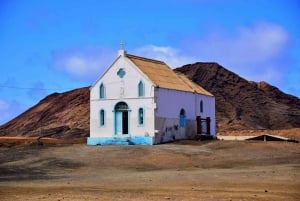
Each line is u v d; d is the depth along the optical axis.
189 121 62.97
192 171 38.59
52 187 30.62
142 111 57.47
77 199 24.91
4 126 118.69
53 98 125.62
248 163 42.94
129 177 35.34
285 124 124.00
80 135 95.25
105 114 59.56
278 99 141.00
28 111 123.38
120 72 58.84
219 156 47.66
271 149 51.16
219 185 29.92
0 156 48.34
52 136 99.00
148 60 63.94
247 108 125.94
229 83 132.38
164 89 58.47
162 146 53.56
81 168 41.91
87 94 118.06
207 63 136.00
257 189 28.06
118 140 57.84
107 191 27.91
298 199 24.47
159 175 36.03
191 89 64.56
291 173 35.50
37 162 44.66
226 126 112.62
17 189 29.81
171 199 24.45
